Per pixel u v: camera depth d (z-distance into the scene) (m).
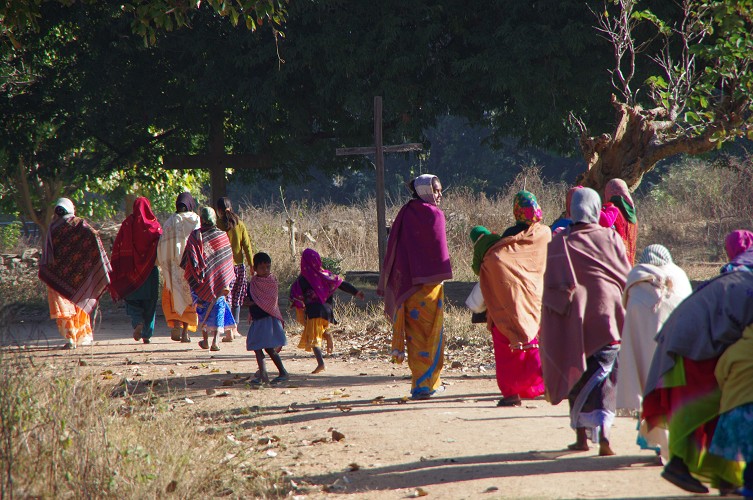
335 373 22.48
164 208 69.88
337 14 41.88
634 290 12.45
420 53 41.38
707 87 26.53
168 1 25.59
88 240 26.69
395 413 16.92
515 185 58.03
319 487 12.12
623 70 39.78
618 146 27.69
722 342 9.75
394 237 18.52
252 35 41.41
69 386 14.36
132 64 44.72
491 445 13.84
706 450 10.09
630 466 12.04
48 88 44.97
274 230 52.06
